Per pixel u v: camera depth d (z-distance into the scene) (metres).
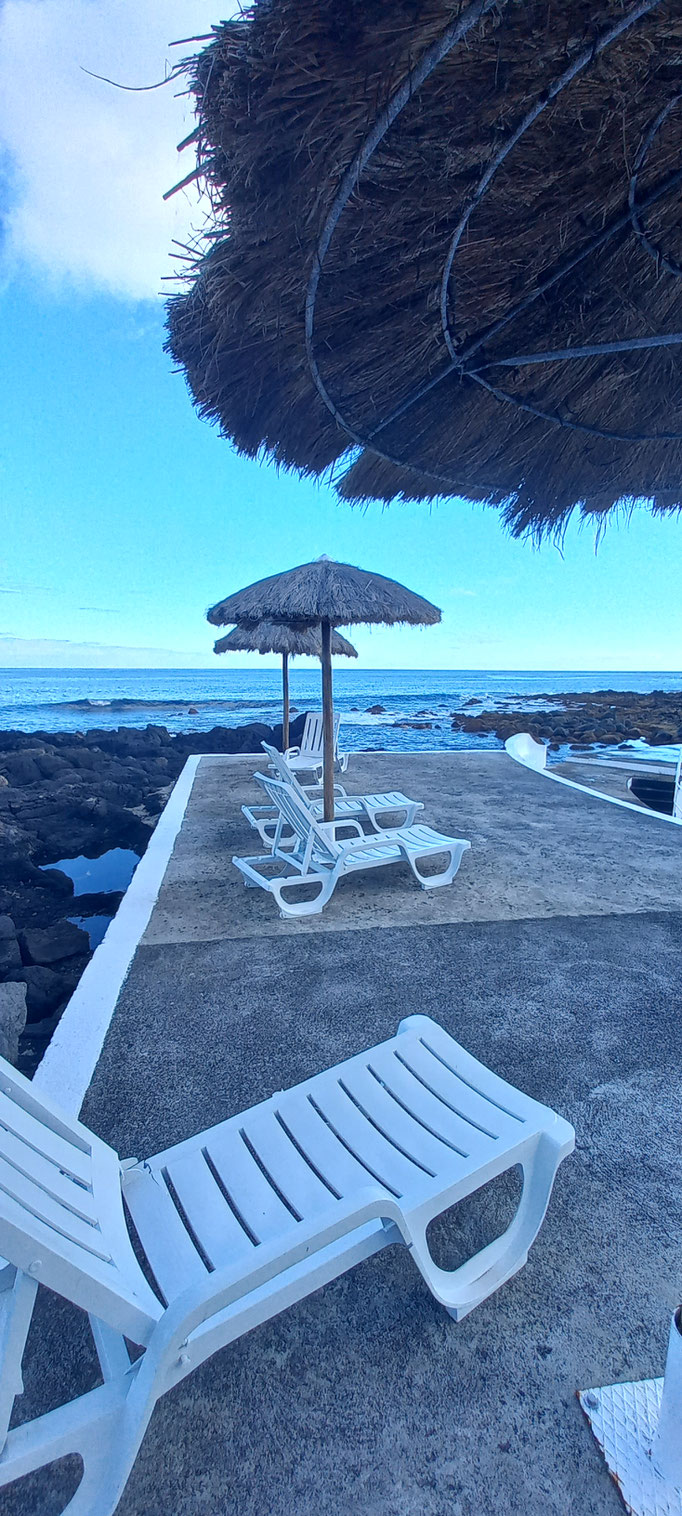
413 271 1.17
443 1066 2.03
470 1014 3.02
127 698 49.91
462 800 7.75
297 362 1.36
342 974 3.40
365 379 1.42
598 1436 1.33
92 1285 1.12
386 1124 1.77
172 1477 1.29
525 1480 1.27
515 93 0.89
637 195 1.13
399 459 1.72
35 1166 1.34
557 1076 2.57
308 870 4.46
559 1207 1.94
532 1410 1.40
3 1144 1.34
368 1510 1.23
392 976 3.38
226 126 0.91
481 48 0.82
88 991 3.18
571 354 1.34
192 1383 1.47
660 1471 1.25
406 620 4.90
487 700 47.31
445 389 1.52
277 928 4.00
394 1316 1.62
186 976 3.37
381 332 1.30
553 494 1.92
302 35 0.80
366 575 5.01
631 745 23.42
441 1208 1.50
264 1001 3.12
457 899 4.51
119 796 16.02
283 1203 1.54
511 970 3.45
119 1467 1.09
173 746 24.73
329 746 5.15
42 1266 1.07
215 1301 1.16
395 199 1.03
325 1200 1.52
